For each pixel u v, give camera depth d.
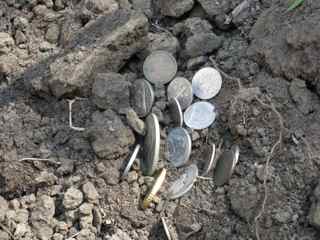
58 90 0.35
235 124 0.33
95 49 0.36
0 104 0.36
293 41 0.34
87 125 0.35
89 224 0.32
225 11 0.37
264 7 0.37
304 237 0.30
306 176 0.31
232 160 0.32
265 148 0.32
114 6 0.39
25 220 0.32
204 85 0.35
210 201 0.33
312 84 0.34
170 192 0.33
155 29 0.39
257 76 0.35
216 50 0.37
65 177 0.34
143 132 0.34
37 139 0.35
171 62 0.36
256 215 0.31
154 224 0.33
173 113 0.35
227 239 0.31
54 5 0.40
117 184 0.33
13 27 0.39
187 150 0.34
